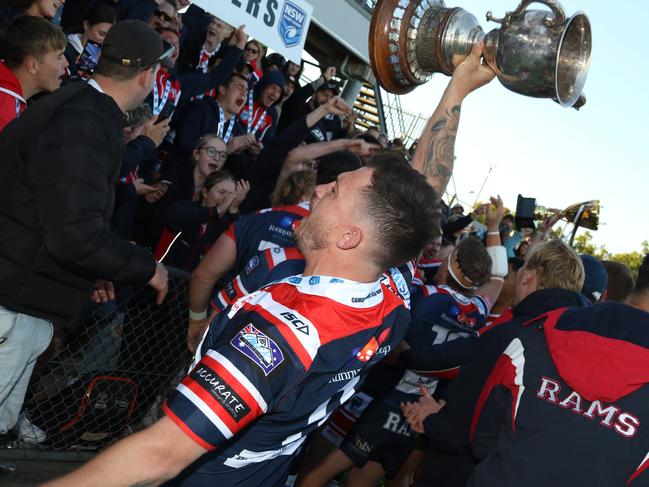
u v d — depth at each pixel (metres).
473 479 1.79
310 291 1.30
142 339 3.01
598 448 1.63
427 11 2.02
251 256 2.30
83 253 1.96
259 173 3.59
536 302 2.30
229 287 2.13
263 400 1.17
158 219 3.92
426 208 1.35
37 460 2.82
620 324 1.72
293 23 5.35
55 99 2.01
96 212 1.97
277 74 5.90
